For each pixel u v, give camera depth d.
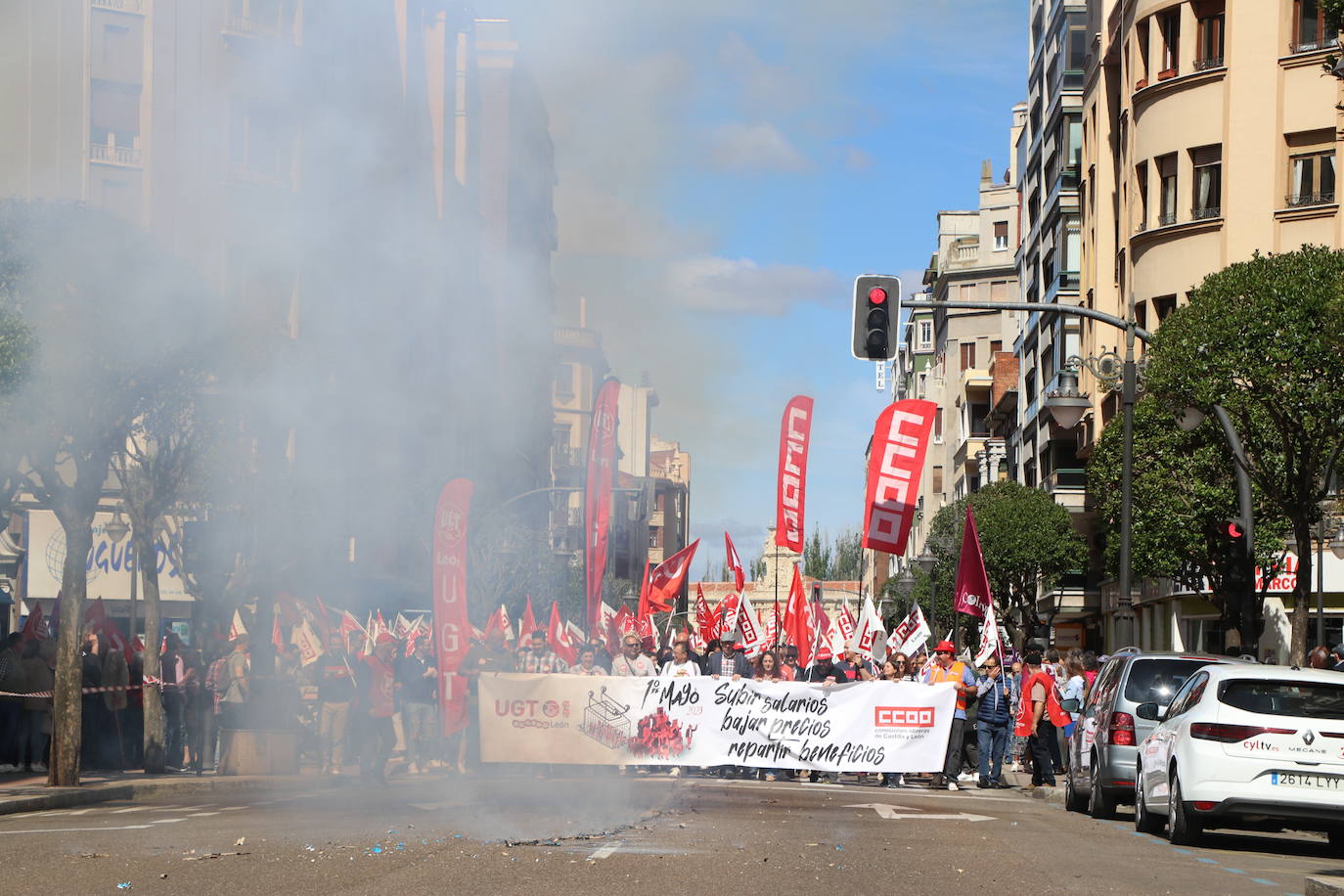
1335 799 14.84
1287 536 37.94
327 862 11.45
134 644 26.55
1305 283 25.81
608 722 23.34
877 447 30.06
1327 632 41.56
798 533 29.58
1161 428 32.47
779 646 26.50
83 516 19.86
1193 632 47.41
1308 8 40.47
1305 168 40.41
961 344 107.62
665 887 10.34
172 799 19.53
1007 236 105.56
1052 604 64.31
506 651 26.38
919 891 10.70
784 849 13.05
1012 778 27.72
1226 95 41.38
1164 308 43.09
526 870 11.10
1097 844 15.22
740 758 23.44
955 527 67.56
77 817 15.88
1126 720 18.73
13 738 22.33
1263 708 15.21
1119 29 48.06
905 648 30.66
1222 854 14.84
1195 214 42.41
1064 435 60.38
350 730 23.84
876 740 23.45
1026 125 73.50
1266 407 26.05
